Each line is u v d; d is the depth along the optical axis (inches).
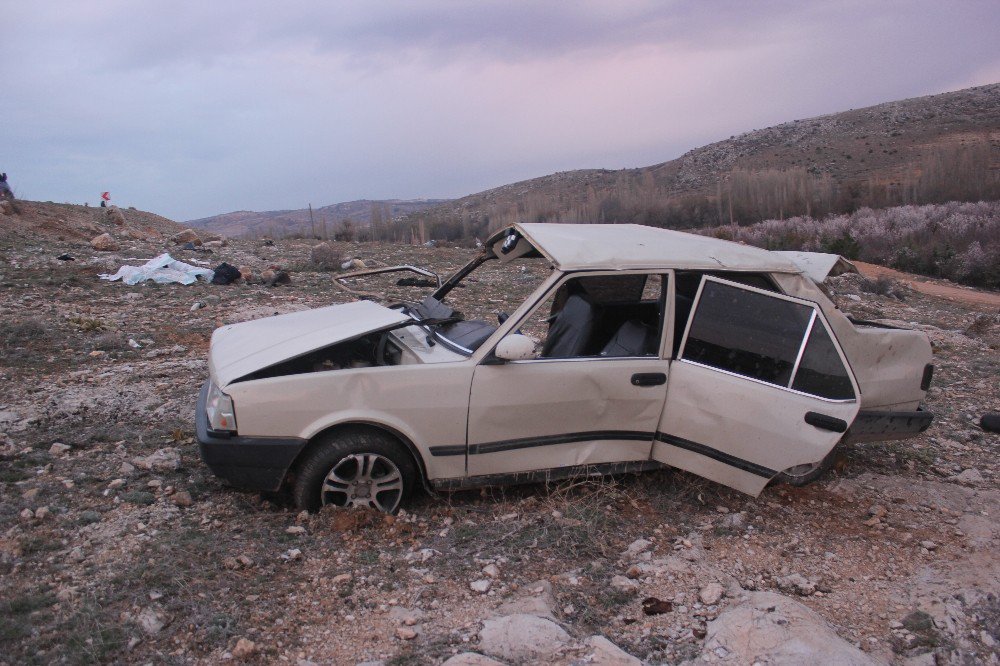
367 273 259.1
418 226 2566.4
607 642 128.6
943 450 243.1
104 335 355.6
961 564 164.2
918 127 5575.8
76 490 183.6
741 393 175.6
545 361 176.6
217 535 161.2
